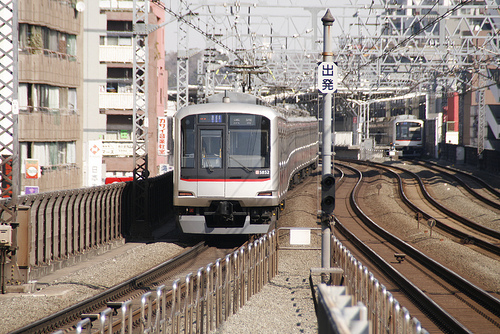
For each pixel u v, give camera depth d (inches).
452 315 1690.5
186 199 2704.2
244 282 1711.4
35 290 1844.2
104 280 2065.7
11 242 1830.7
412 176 6363.2
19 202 1945.1
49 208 2203.5
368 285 1416.1
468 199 4662.9
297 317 1609.3
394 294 1931.6
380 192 5108.3
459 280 2028.8
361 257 2623.0
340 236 3218.5
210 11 4606.3
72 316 1551.4
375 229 3410.4
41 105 3538.4
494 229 3467.0
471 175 6003.9
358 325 609.9
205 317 1488.7
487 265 2412.6
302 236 2058.3
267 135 2728.8
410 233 3309.5
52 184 3624.5
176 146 2731.3
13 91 1903.3
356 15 4970.5
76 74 3912.4
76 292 1879.9
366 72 7391.7
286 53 5782.5
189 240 3048.7
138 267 2319.1
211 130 2714.1
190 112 2726.4
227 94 2982.3
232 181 2691.9
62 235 2309.3
